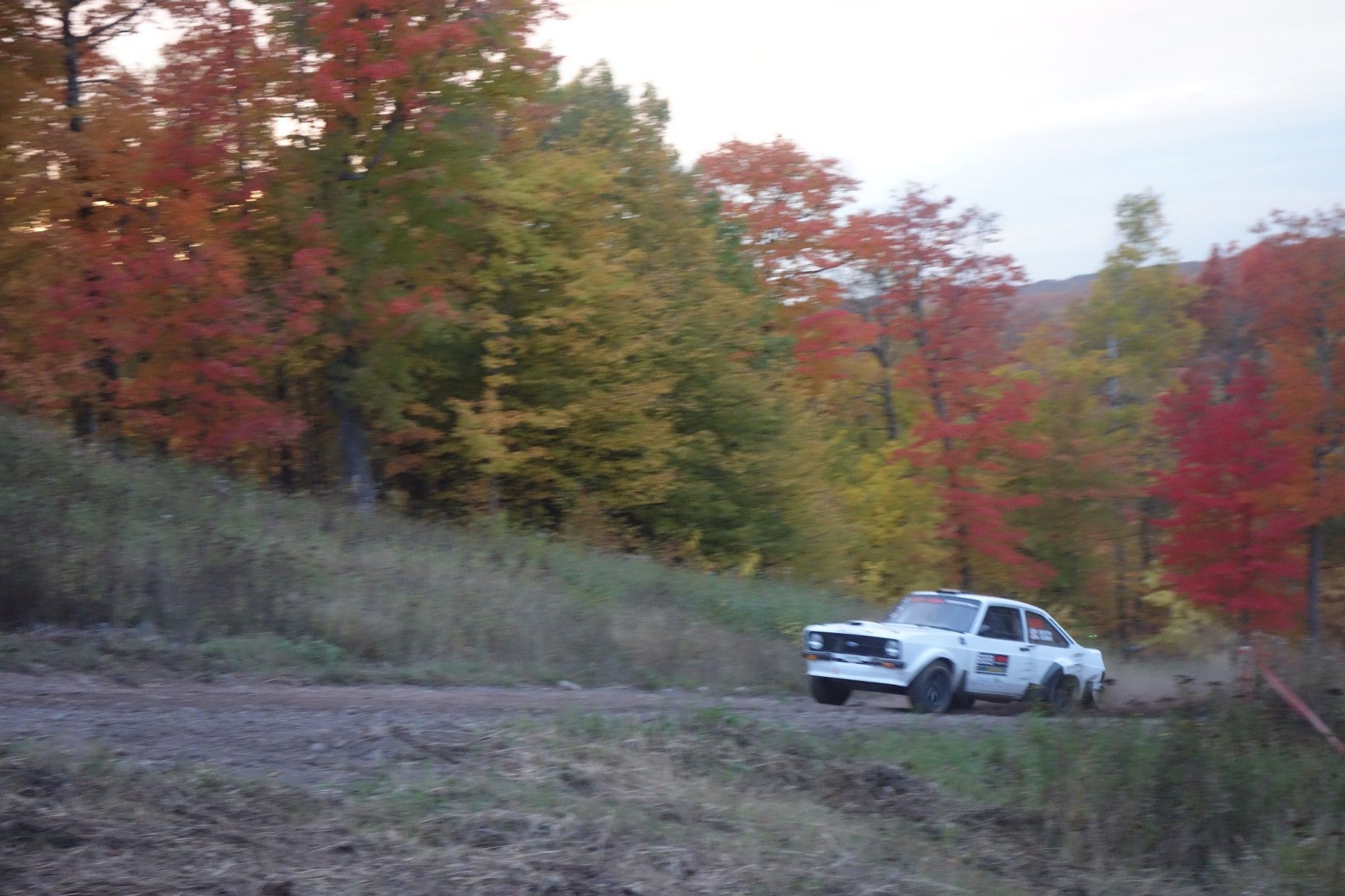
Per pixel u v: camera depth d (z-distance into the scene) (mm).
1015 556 28844
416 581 16953
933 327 30172
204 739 8906
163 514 16828
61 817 6137
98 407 21016
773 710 13531
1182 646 35688
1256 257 31500
